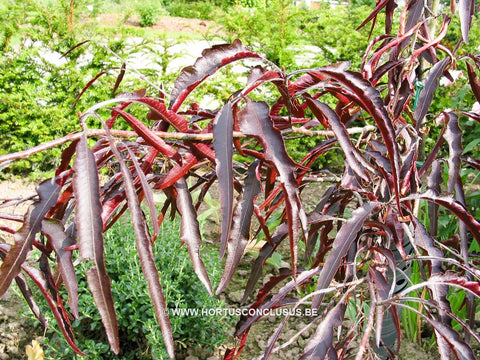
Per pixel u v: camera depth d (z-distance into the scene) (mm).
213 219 3035
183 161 751
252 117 681
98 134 656
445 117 1069
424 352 1945
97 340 1911
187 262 1956
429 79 1059
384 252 974
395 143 794
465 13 951
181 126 725
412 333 1992
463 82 3121
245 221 806
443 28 1114
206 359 1971
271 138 676
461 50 3135
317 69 792
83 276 1813
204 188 1031
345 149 805
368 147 1241
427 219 2154
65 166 733
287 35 3580
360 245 1207
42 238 832
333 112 823
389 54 1279
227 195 643
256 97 3396
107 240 2014
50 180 681
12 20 3791
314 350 883
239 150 811
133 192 638
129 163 992
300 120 991
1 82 3549
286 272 1114
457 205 947
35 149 622
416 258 960
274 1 3596
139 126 690
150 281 639
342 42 3594
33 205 662
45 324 885
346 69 798
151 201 666
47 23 3717
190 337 1886
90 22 4004
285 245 2781
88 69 3604
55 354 1813
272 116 917
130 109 3414
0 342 2064
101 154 765
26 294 871
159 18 12812
